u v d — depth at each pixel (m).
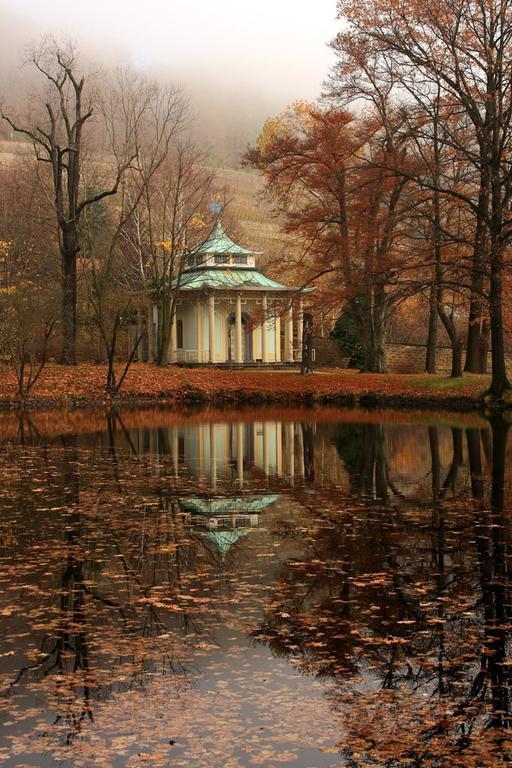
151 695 7.05
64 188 68.81
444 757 6.04
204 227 62.38
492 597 9.70
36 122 53.38
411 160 40.84
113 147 49.66
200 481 17.95
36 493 16.42
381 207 46.12
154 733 6.39
